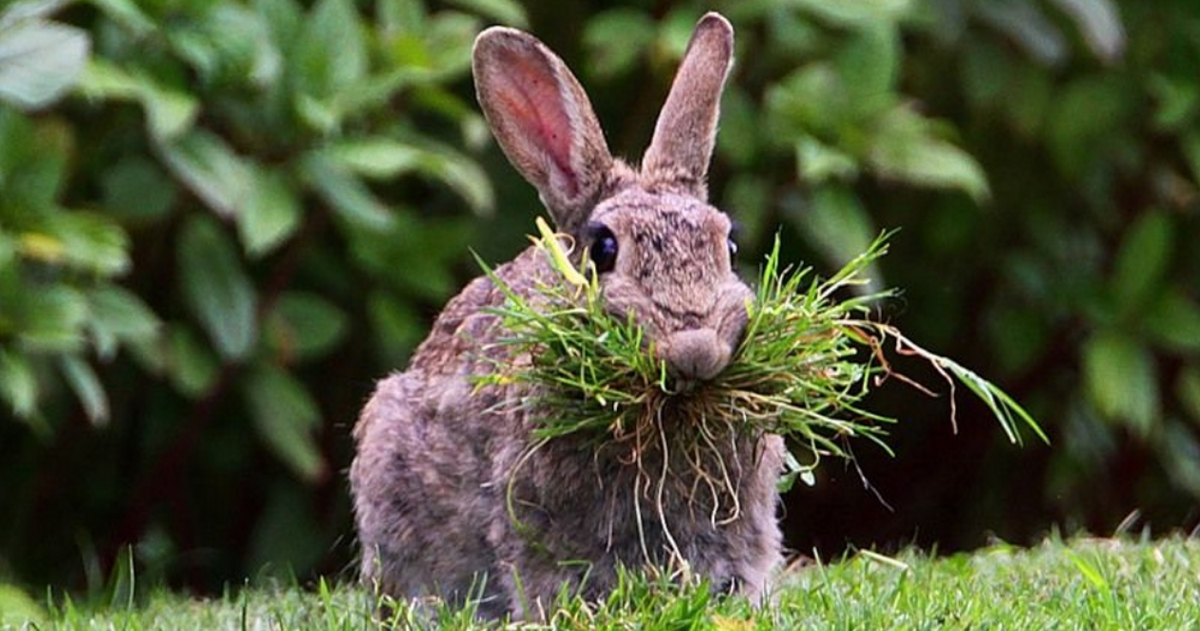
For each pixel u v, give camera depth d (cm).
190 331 1103
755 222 1095
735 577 687
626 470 669
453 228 1120
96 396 1003
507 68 746
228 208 995
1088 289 1220
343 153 1027
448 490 728
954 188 1234
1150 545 859
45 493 1187
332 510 1202
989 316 1264
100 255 982
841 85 1095
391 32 1073
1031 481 1301
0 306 973
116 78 984
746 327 658
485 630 644
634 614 637
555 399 661
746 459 677
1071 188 1270
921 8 1143
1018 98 1209
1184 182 1260
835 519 1297
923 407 1295
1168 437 1263
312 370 1208
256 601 854
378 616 734
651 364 643
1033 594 730
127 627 770
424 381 766
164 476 1158
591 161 732
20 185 982
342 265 1183
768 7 1091
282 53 1034
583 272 667
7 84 934
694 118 737
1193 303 1295
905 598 696
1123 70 1234
